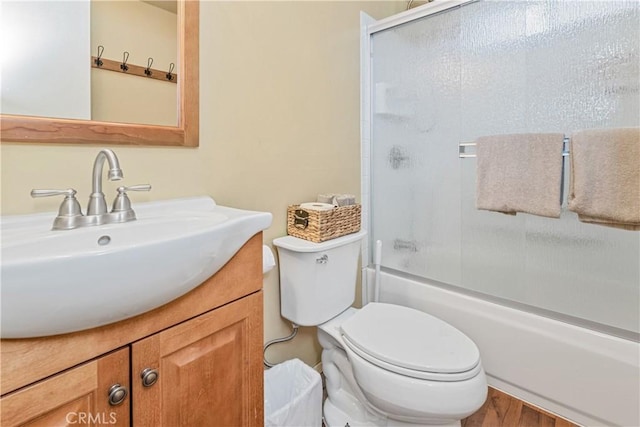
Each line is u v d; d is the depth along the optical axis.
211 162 1.10
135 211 0.89
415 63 1.72
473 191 1.58
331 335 1.27
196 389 0.72
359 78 1.78
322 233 1.27
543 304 1.44
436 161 1.69
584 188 1.20
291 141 1.39
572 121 1.32
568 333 1.29
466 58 1.56
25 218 0.73
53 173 0.79
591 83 1.28
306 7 1.43
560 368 1.32
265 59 1.26
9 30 0.74
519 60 1.43
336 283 1.35
